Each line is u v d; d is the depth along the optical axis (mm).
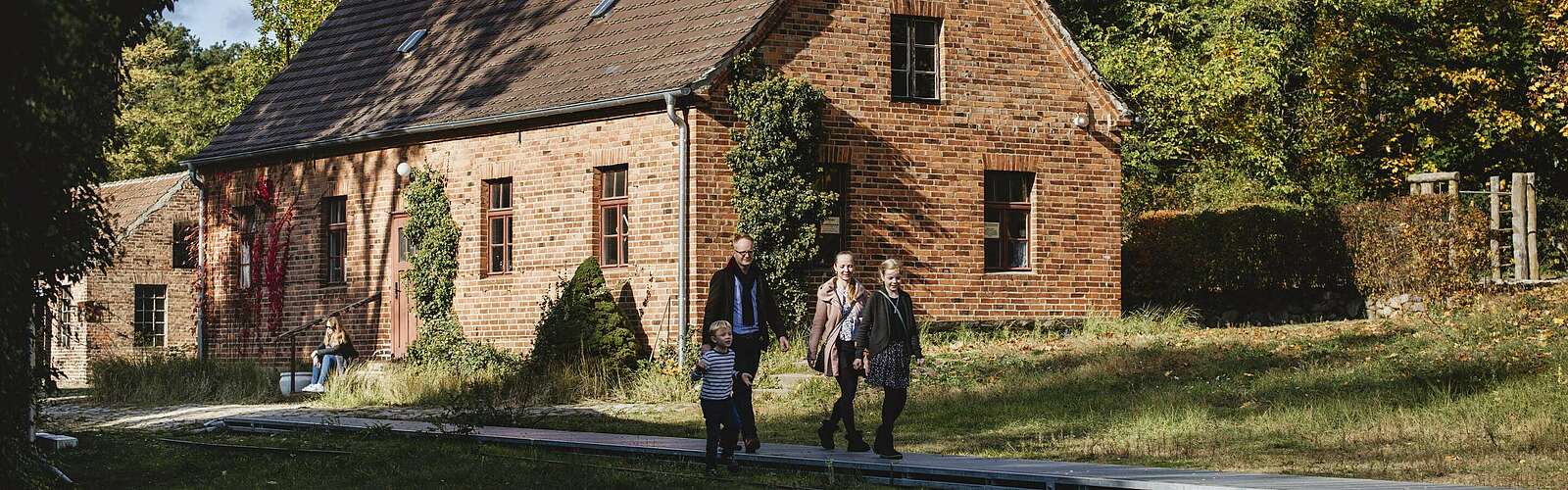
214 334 30594
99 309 15953
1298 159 34938
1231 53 33281
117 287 37344
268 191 29328
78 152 9766
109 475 13273
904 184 24328
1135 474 11719
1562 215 33656
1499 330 21203
